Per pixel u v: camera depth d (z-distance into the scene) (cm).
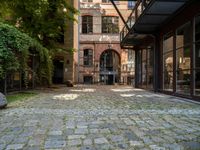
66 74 3008
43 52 1834
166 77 1595
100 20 3662
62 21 2306
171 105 1005
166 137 521
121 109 886
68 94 1545
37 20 2120
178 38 1389
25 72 1523
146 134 544
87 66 3622
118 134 544
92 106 962
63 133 550
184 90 1308
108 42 3644
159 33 1709
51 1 2177
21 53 1453
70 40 3039
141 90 1986
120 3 3684
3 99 891
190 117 738
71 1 3047
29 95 1432
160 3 1202
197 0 1146
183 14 1302
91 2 3669
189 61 1238
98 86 2780
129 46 2409
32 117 727
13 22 2128
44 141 492
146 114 786
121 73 3616
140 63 2292
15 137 519
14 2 2005
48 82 2094
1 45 1294
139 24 1580
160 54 1708
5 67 1321
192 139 507
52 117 728
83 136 527
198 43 1168
